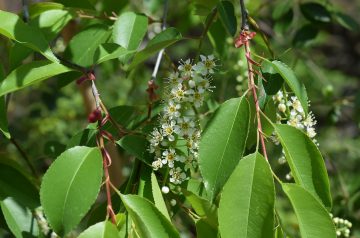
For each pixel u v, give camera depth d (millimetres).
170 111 576
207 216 562
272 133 594
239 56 922
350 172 1377
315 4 930
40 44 582
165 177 583
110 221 512
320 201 509
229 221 486
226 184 495
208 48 938
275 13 986
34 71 572
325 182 509
